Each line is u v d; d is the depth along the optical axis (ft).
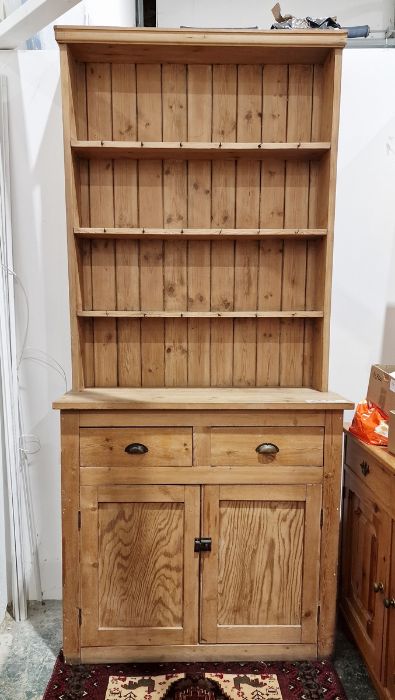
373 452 5.33
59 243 6.74
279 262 6.54
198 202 6.41
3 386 6.57
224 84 6.21
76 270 5.98
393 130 6.69
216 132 6.29
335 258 6.88
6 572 6.89
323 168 6.11
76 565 5.66
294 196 6.42
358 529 6.01
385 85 6.64
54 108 6.55
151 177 6.35
